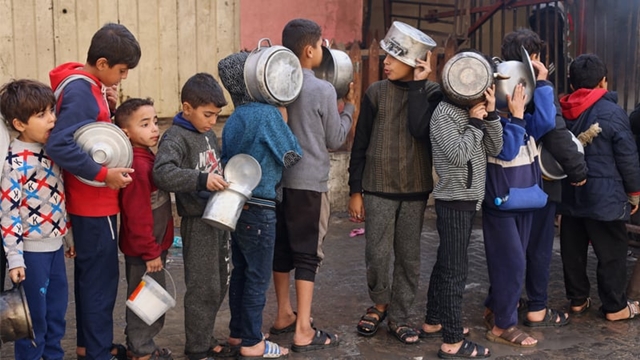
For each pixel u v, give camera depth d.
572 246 4.76
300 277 4.14
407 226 4.30
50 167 3.44
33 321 3.47
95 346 3.67
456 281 4.07
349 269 5.78
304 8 7.56
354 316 4.80
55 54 6.65
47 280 3.49
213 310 3.90
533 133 4.20
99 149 3.36
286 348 4.24
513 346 4.33
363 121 4.34
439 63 7.59
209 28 7.16
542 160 4.31
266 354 4.05
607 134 4.53
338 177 7.44
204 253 3.80
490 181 4.14
